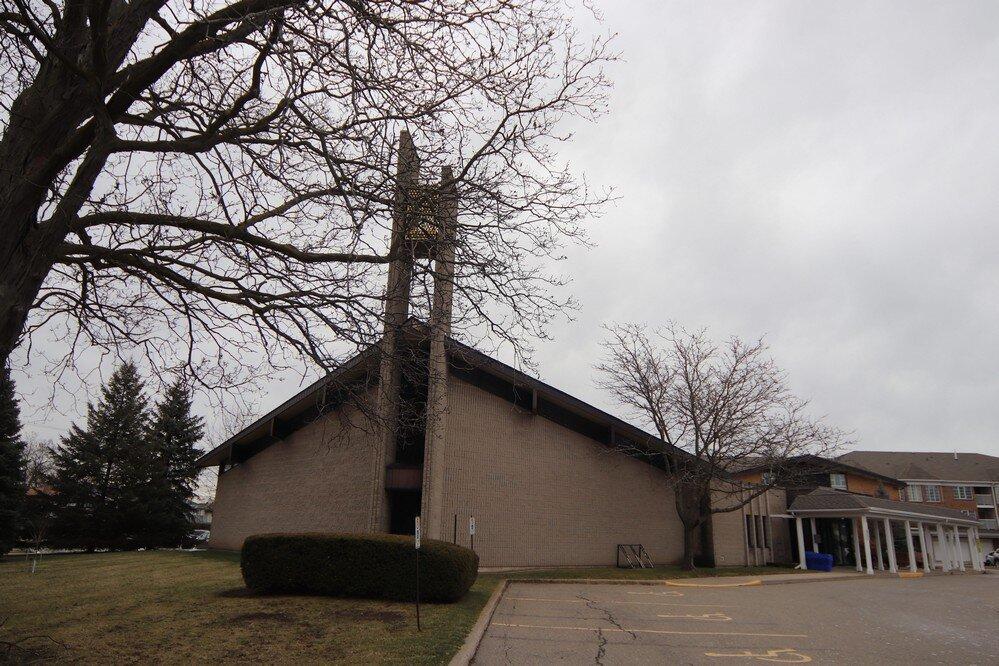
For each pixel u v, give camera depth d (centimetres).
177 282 811
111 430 3988
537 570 2391
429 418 1221
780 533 3438
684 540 2669
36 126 650
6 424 2998
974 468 7200
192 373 884
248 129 785
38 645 927
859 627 1304
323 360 864
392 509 2422
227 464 3412
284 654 893
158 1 704
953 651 1078
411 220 836
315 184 870
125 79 713
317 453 2784
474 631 1094
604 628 1229
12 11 739
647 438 2644
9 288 618
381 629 1073
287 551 1462
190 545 4197
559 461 2609
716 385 2650
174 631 1048
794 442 2647
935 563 4325
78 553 3547
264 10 693
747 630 1234
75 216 717
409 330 908
